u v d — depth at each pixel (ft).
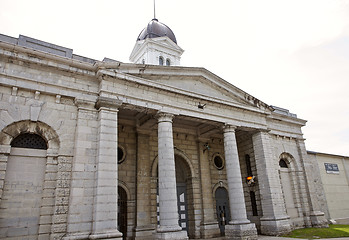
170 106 61.82
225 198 85.97
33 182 45.91
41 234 43.75
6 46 46.96
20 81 47.65
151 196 70.44
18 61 48.49
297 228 80.69
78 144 49.49
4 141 44.88
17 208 43.47
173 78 65.82
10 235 41.88
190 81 69.00
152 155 74.54
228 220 83.35
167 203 54.49
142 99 57.82
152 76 61.87
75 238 43.60
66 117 50.80
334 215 101.91
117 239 45.37
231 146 70.18
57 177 46.88
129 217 65.67
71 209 45.29
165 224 53.16
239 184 67.00
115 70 55.88
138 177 69.00
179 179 81.76
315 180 101.71
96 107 53.88
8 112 45.70
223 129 72.49
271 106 89.35
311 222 84.17
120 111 68.13
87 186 48.03
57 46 54.65
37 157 47.55
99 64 54.19
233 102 73.61
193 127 84.17
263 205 75.00
